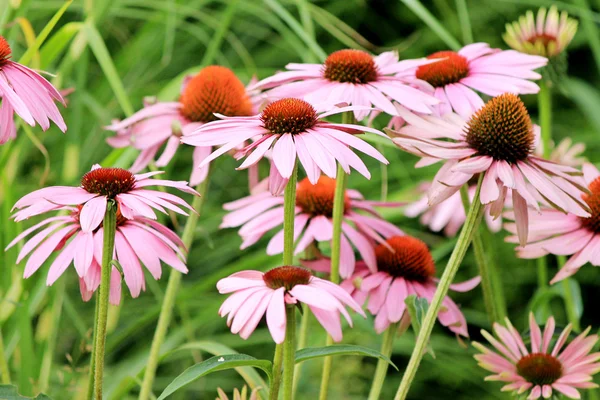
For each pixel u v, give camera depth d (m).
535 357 1.36
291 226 1.29
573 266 1.36
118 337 1.53
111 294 1.29
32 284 1.52
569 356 1.37
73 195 1.26
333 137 1.28
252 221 1.42
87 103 1.62
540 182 1.29
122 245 1.29
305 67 1.40
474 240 1.39
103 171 1.27
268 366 1.27
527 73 1.39
